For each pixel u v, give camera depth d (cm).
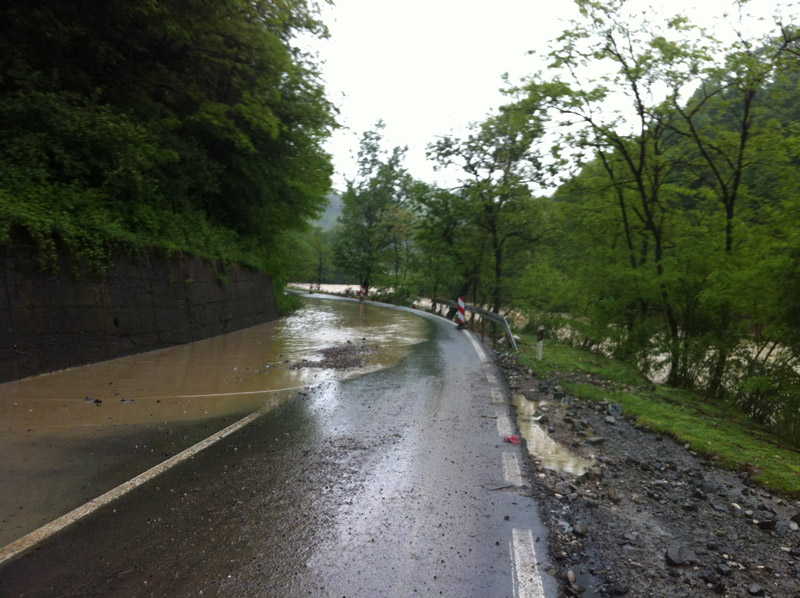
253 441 551
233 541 342
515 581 309
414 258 3853
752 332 1048
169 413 648
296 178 2016
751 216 1153
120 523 361
